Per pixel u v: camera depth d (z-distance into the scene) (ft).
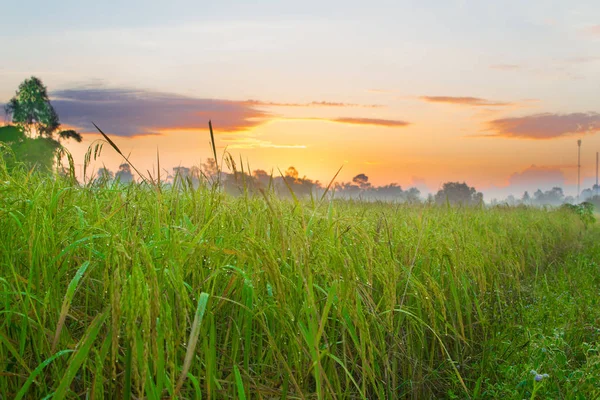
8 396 8.49
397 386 13.09
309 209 14.66
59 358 8.67
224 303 10.25
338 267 11.26
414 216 22.15
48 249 9.85
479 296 17.69
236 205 13.57
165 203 12.69
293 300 10.53
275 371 10.77
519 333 17.80
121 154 10.62
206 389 9.44
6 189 10.38
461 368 14.74
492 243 23.48
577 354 16.90
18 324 9.18
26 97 135.23
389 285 11.93
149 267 7.38
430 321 14.70
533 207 63.67
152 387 7.45
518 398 12.91
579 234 59.21
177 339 7.97
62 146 12.52
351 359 11.61
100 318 7.68
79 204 12.46
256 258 9.77
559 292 25.45
